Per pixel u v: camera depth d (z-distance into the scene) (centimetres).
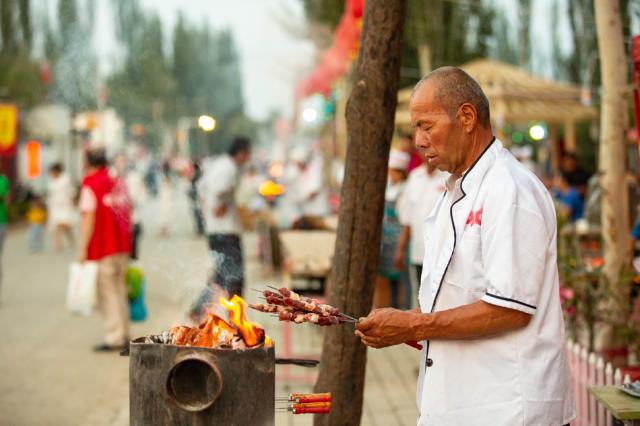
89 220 883
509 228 293
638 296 677
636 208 939
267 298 329
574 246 685
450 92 307
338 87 2092
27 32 3869
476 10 2192
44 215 2000
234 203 954
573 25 1505
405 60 2259
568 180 1257
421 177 778
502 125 1181
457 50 2152
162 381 322
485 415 303
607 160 655
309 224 1370
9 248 2080
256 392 322
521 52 2448
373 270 441
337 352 445
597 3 657
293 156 1397
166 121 7688
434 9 2073
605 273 651
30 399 719
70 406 698
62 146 3634
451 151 309
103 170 890
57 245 2009
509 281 290
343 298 441
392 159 906
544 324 304
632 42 484
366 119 430
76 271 888
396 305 952
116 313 904
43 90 3712
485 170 306
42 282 1439
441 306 313
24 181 3428
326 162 2078
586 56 1490
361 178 434
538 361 302
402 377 786
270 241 1381
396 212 910
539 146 2278
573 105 1215
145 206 3150
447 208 319
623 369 521
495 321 294
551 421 302
